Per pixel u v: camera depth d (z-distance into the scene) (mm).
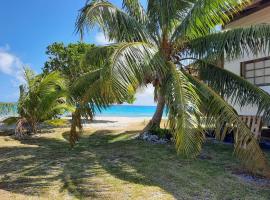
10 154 9633
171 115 7344
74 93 10320
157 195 5699
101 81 7137
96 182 6520
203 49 10023
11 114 15133
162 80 9336
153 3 11023
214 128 8109
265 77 11812
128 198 5555
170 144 11039
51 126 18281
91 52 10273
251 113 11883
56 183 6484
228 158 8797
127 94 6719
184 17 10820
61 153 9719
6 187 6258
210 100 8086
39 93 14422
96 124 20094
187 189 6043
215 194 5766
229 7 9102
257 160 6918
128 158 8836
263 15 12375
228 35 9383
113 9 10203
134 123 21031
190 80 9242
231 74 9969
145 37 10562
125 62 7000
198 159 8656
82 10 9688
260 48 9094
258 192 5898
